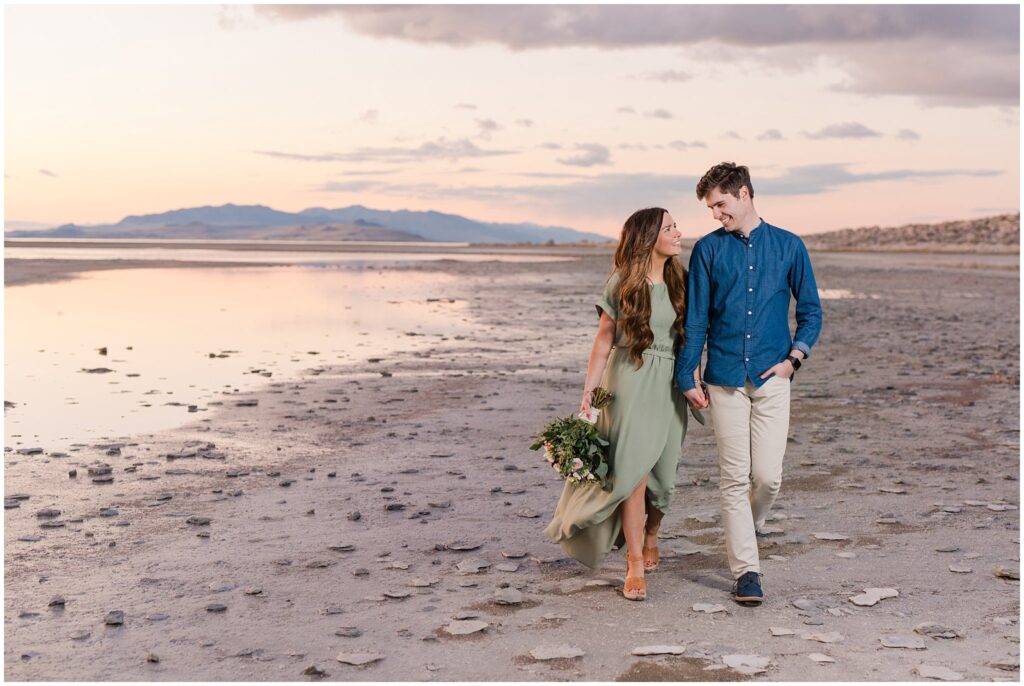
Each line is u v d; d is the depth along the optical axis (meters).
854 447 8.55
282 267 49.75
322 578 5.10
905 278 44.09
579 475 4.90
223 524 6.07
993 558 5.44
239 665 3.97
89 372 12.69
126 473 7.36
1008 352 15.89
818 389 11.94
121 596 4.79
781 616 4.57
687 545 5.78
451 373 12.88
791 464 7.90
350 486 7.05
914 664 3.96
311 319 20.67
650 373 5.00
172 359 14.09
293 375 12.59
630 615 4.60
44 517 6.17
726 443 4.98
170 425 9.24
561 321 20.81
